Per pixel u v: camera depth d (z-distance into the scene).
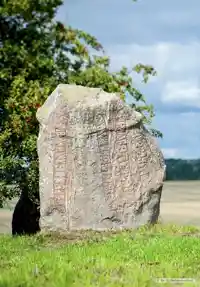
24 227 21.80
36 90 21.48
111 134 16.03
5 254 12.63
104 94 16.20
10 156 21.38
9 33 24.25
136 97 23.41
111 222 15.88
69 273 9.41
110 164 15.99
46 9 23.95
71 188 15.84
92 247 12.84
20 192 21.75
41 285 8.82
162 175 16.41
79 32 24.34
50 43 24.27
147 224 16.12
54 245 14.08
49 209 15.81
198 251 11.95
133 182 16.12
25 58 23.17
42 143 15.99
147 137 16.42
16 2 23.08
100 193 15.88
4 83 22.92
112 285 8.69
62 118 15.88
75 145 15.86
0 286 8.78
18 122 21.17
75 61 24.30
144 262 11.01
